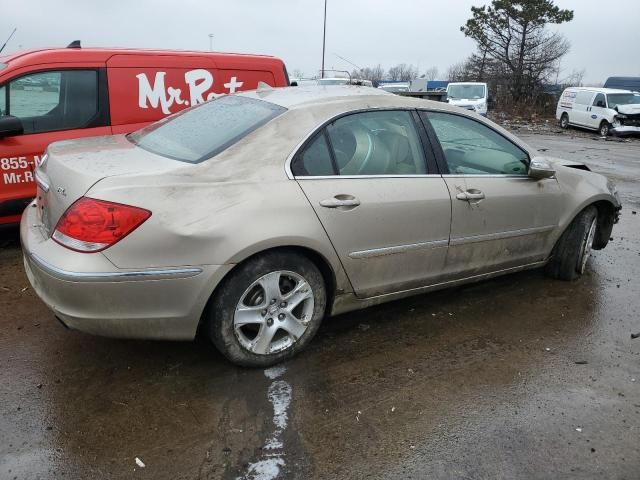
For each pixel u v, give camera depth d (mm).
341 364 3287
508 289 4500
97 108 5148
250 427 2697
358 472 2432
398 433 2693
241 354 3055
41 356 3250
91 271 2646
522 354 3484
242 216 2852
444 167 3707
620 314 4113
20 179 4820
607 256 5500
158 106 5469
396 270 3516
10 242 5188
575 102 24531
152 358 3266
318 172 3176
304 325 3230
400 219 3406
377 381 3127
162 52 5523
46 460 2436
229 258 2814
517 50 36875
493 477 2424
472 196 3732
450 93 24266
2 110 4750
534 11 35000
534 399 3008
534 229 4215
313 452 2545
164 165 2963
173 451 2518
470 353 3473
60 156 3176
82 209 2684
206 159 3018
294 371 3189
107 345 3389
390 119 3570
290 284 3156
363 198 3254
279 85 6176
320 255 3145
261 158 3055
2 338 3432
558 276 4691
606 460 2553
